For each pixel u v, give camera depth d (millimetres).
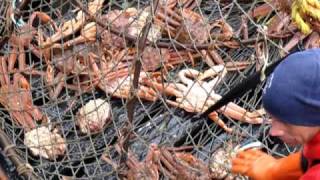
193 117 1859
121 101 1918
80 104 1917
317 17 1597
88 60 1936
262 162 1507
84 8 1931
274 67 1409
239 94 1547
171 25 1946
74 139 1869
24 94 1917
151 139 1845
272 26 1910
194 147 1792
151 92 1881
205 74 1886
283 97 1181
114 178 1779
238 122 1848
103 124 1856
